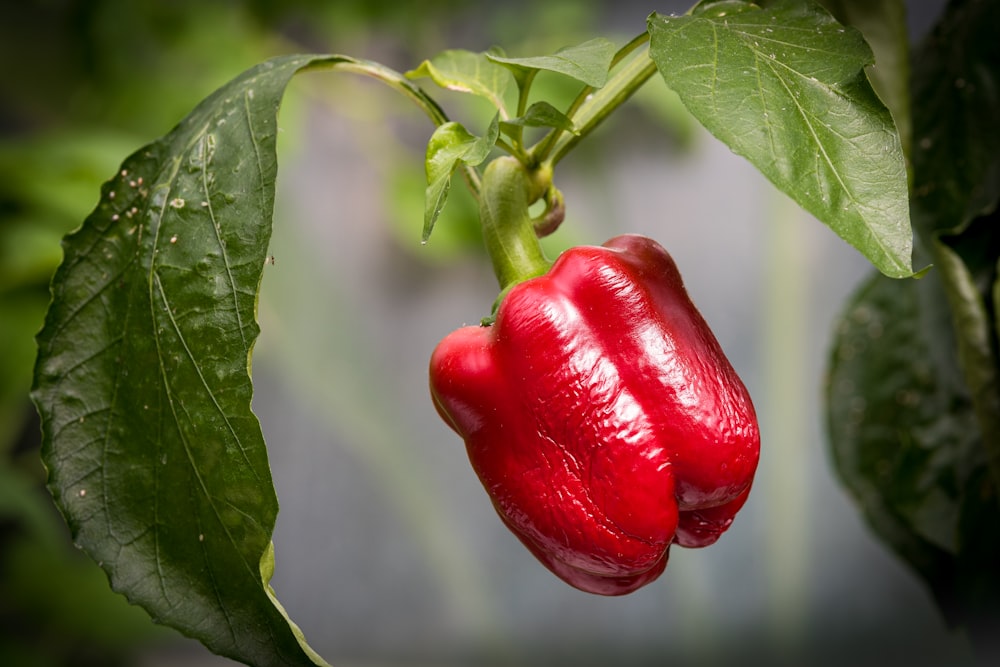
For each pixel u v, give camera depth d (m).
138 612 1.14
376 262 1.42
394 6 1.29
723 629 1.38
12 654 1.10
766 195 1.37
